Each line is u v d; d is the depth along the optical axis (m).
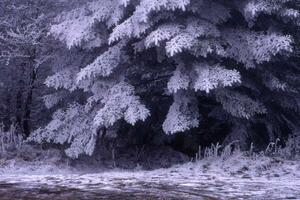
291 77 10.98
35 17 12.30
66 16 10.99
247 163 8.79
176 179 7.20
